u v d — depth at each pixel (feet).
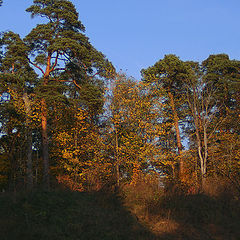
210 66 105.70
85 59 85.61
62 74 95.25
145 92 80.07
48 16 86.43
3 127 77.66
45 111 81.10
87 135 74.43
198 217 36.94
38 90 80.89
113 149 72.08
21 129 75.97
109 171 68.33
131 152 69.77
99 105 76.84
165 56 107.45
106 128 73.87
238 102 89.20
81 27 90.22
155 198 43.80
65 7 87.15
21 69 88.17
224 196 40.60
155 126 75.25
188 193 44.52
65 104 80.74
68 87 86.38
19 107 77.56
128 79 79.10
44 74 89.97
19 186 46.88
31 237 27.45
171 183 48.37
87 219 34.04
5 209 32.81
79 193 42.65
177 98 101.81
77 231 30.68
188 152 88.33
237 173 73.10
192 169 90.12
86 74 90.07
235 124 87.86
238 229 32.24
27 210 32.73
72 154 73.46
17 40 85.51
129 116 74.13
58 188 43.11
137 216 38.58
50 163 96.37
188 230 33.78
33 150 104.73
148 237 32.04
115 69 79.82
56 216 32.81
